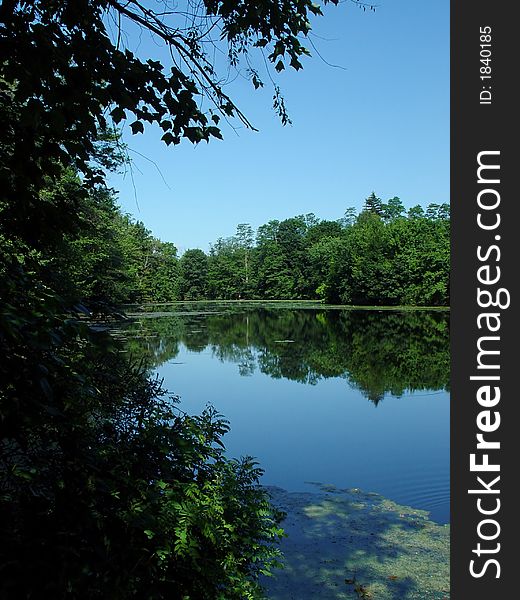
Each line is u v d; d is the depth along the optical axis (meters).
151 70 3.09
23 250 2.93
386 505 6.95
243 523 3.75
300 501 7.06
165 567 2.88
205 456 4.03
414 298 53.66
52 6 2.75
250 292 81.56
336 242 64.44
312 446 9.52
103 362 3.99
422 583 4.98
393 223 58.03
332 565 5.31
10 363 1.92
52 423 2.21
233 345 24.73
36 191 3.00
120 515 2.66
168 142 3.37
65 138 2.70
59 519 2.17
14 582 1.90
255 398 13.48
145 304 65.75
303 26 3.52
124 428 3.83
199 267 82.00
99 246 17.47
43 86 2.67
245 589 3.47
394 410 12.27
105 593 2.38
